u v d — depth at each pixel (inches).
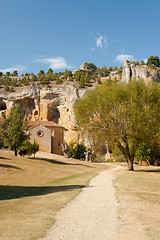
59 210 332.8
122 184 629.0
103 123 1184.8
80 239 213.3
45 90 4345.5
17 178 723.4
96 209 337.4
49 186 620.7
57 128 2721.5
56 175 932.0
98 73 6919.3
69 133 3853.3
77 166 1455.5
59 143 2723.9
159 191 511.5
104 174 1031.0
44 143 2399.1
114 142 1202.6
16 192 499.5
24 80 5821.9
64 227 250.5
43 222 269.3
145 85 1197.1
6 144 1489.9
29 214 308.8
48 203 383.6
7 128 1520.7
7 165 956.0
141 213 308.7
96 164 1974.7
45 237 218.8
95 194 474.0
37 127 2416.3
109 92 1195.3
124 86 1207.6
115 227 248.4
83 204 374.6
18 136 1491.1
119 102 1134.4
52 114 4443.9
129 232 231.1
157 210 327.3
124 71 4864.7
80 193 487.5
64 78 5994.1
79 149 2709.2
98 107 1175.6
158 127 1088.8
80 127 1288.1
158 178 836.0
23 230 239.3
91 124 1221.1
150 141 1160.2
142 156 2063.2
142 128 1047.6
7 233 229.3
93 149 3390.7
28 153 1534.2
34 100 4377.5
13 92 4571.9
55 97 4365.2
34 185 634.8
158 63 7377.0
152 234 223.8
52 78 5620.1
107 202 388.5
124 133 1128.8
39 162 1333.7
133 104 1070.4
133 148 1233.4
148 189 537.6
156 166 1999.3
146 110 1060.5
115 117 1132.5
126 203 375.2
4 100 4517.7
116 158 2810.0
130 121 1065.5
